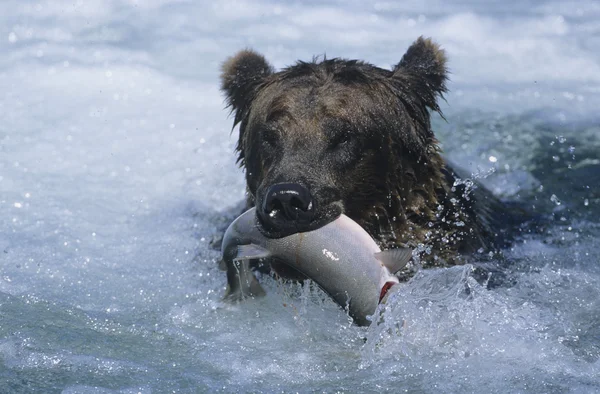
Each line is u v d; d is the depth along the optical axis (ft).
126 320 47.06
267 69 53.78
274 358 42.39
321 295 49.19
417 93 50.85
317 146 45.19
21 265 54.34
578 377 39.75
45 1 130.31
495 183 75.92
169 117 88.43
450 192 53.36
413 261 49.11
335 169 45.37
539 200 71.87
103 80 98.78
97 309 48.67
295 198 39.17
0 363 40.60
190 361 41.81
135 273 54.70
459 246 51.80
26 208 64.23
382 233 49.03
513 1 137.80
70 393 37.65
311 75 48.11
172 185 72.54
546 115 92.63
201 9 130.21
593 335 44.96
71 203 66.44
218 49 112.88
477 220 56.59
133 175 74.02
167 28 121.80
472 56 114.11
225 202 69.87
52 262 55.21
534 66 110.93
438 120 90.12
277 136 45.80
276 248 40.22
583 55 114.42
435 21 125.39
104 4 130.52
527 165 79.71
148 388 38.45
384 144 47.47
